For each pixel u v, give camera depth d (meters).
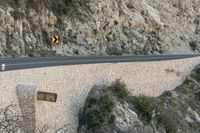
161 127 34.00
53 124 26.16
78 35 43.97
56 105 26.88
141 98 34.12
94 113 28.61
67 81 28.56
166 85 42.81
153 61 40.44
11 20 36.03
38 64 28.33
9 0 36.97
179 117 38.56
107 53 46.38
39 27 39.41
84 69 30.59
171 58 46.91
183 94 43.69
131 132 29.38
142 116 32.59
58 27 41.91
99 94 30.81
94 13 46.66
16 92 23.53
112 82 33.81
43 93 25.39
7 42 34.97
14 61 29.05
